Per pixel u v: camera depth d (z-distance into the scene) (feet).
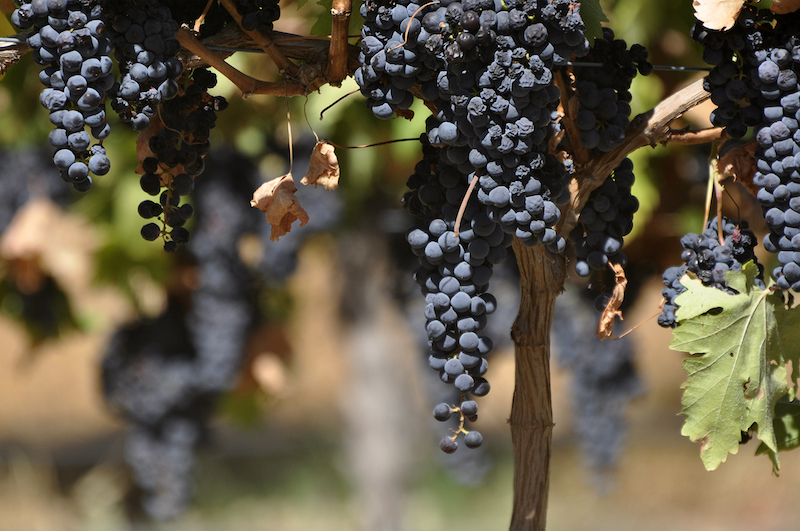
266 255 14.29
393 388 18.24
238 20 8.40
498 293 13.53
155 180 8.40
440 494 29.73
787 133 8.25
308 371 42.04
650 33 10.99
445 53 8.05
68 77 8.15
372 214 15.89
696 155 12.11
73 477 31.76
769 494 31.99
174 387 14.83
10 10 8.53
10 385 39.58
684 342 8.40
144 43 8.19
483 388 8.34
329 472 32.83
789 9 8.20
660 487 32.35
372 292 17.54
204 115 8.44
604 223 8.48
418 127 12.08
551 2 8.05
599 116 8.41
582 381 12.79
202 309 14.03
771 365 8.49
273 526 27.89
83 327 15.90
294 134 13.71
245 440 37.32
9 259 14.51
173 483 15.62
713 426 8.44
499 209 8.19
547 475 8.70
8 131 14.61
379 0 8.15
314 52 8.41
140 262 14.07
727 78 8.31
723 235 8.48
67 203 15.67
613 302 8.50
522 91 8.07
